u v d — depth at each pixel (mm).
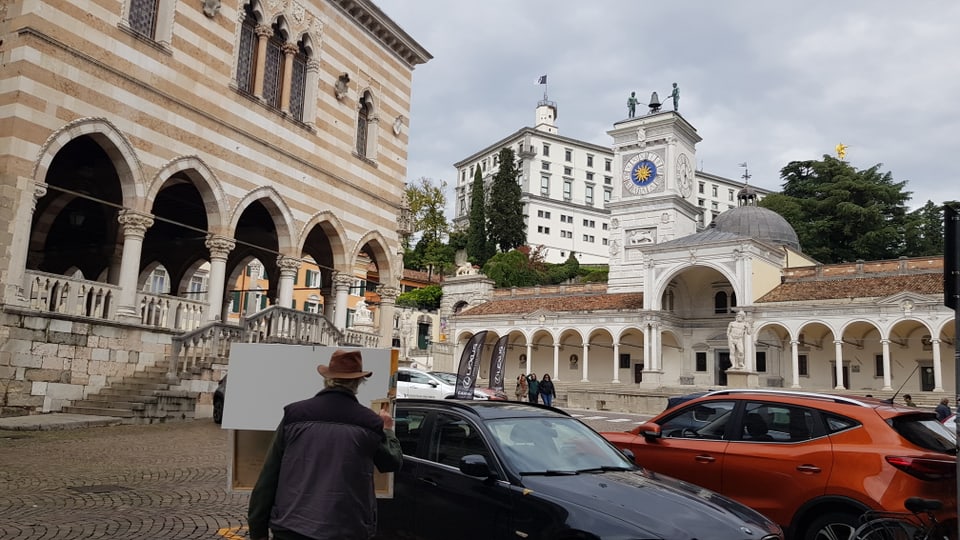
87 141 22609
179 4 22203
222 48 23703
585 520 5984
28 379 17609
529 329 64125
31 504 9391
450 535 6984
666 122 66688
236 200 23984
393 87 32719
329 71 28625
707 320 59125
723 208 136875
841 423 8055
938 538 6980
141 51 20859
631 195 68000
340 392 4914
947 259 7332
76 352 18766
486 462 6902
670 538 5676
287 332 25172
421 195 96500
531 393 32688
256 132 24922
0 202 17141
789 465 8062
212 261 23375
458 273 77188
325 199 28109
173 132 21750
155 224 31156
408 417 8117
